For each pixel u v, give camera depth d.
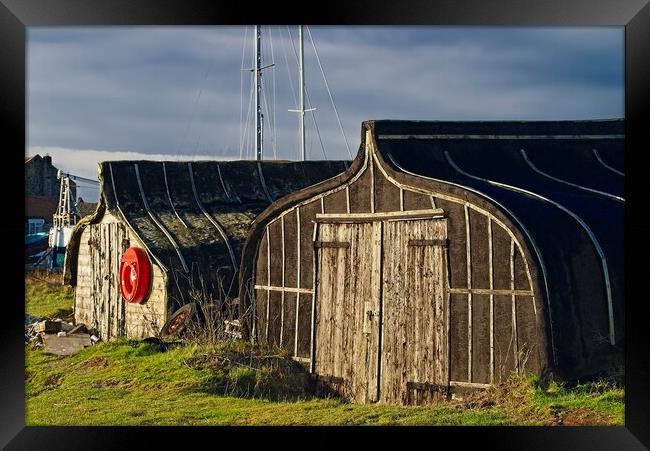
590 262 13.32
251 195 22.20
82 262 21.23
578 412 12.34
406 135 15.78
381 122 15.62
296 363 15.87
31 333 20.16
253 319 16.67
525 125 16.92
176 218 20.61
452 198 13.88
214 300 18.11
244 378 14.99
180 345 16.80
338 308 15.39
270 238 16.62
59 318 22.31
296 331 16.02
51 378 15.84
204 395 14.53
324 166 23.61
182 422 13.09
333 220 15.57
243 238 20.17
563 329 12.91
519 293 13.08
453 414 12.91
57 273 28.19
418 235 14.27
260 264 16.80
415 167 15.20
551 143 16.81
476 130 16.44
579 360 12.93
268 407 14.02
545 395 12.64
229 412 13.69
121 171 21.02
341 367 15.22
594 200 14.75
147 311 19.00
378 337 14.70
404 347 14.32
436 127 16.14
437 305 13.94
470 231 13.65
